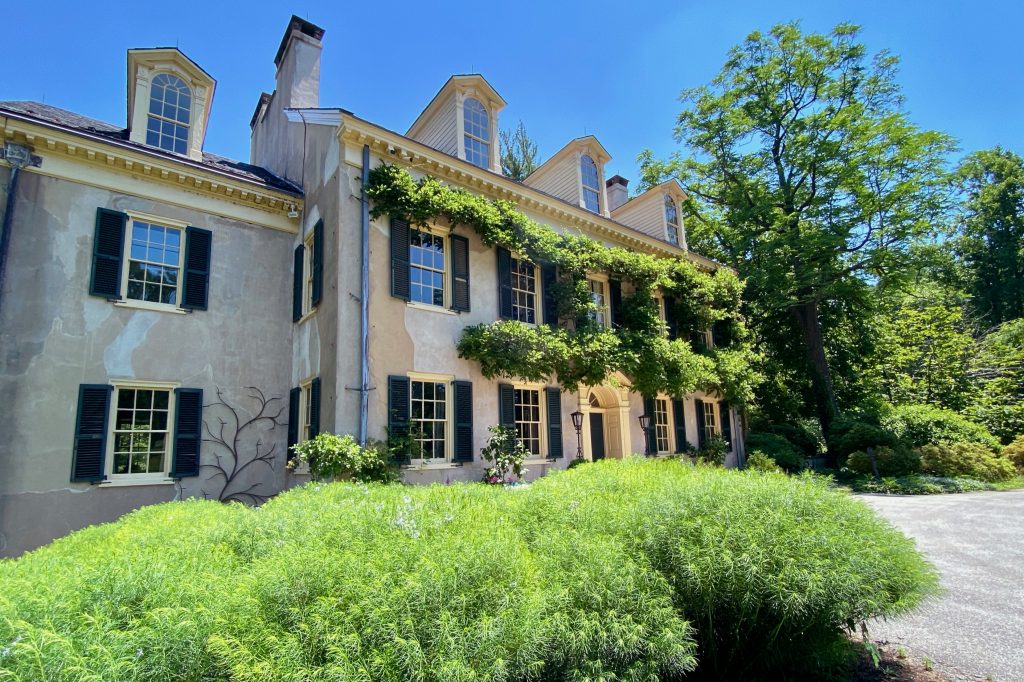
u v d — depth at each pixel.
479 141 13.14
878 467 17.80
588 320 13.09
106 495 8.97
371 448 9.06
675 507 3.45
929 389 26.78
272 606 2.05
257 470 10.73
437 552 2.48
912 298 32.06
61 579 2.23
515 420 12.04
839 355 24.88
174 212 10.56
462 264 11.41
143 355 9.73
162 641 1.80
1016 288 35.16
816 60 22.36
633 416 14.69
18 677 1.57
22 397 8.48
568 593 2.58
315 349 10.44
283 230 12.06
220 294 10.87
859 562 3.15
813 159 21.20
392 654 1.90
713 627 3.27
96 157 9.65
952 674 3.74
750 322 23.59
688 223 25.95
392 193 10.38
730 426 18.20
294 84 13.38
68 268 9.19
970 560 7.12
